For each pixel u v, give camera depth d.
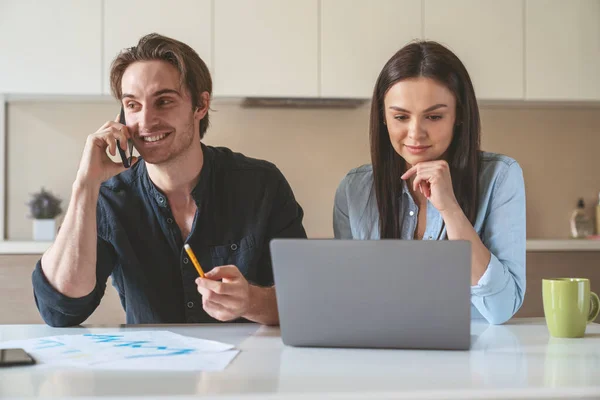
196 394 0.82
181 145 1.59
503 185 1.54
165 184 1.66
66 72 3.07
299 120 3.54
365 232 1.71
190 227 1.71
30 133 3.42
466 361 1.02
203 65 1.71
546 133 3.64
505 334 1.29
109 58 3.08
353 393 0.82
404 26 3.19
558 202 3.65
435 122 1.52
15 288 2.92
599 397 0.84
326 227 3.55
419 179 1.44
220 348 1.11
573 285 1.23
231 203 1.73
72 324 1.46
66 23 3.07
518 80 3.24
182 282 1.69
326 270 1.11
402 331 1.11
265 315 1.37
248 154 3.52
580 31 3.26
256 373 0.94
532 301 3.08
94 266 1.48
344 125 3.56
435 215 1.63
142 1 3.09
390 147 1.65
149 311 1.68
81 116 3.45
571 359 1.04
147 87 1.56
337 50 3.17
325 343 1.14
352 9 3.17
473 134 1.56
